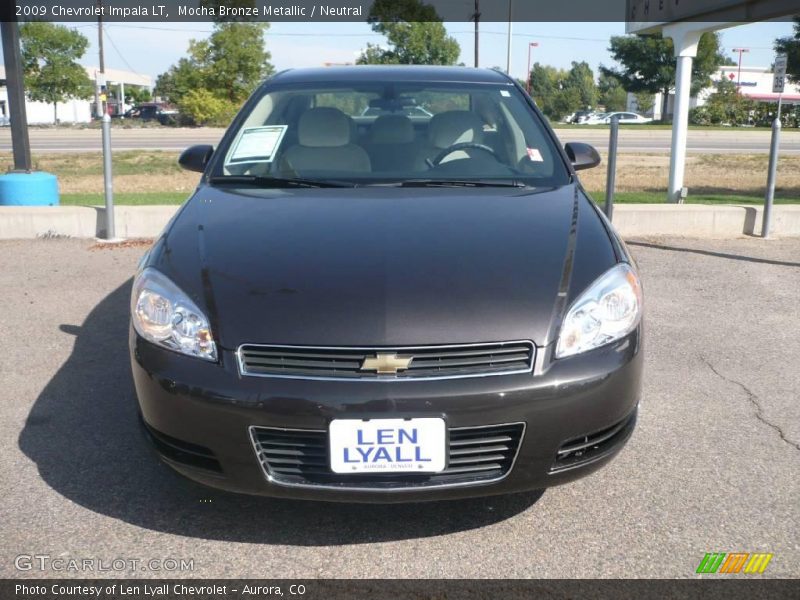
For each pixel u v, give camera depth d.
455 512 2.80
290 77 4.21
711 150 23.58
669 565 2.49
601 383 2.50
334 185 3.43
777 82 7.51
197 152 3.81
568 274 2.66
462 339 2.41
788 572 2.45
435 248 2.77
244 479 2.48
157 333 2.60
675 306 5.36
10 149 23.31
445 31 38.56
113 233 7.24
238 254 2.77
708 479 3.03
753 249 7.07
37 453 3.23
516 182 3.47
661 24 9.81
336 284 2.58
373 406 2.36
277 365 2.43
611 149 7.21
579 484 3.00
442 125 3.77
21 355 4.37
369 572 2.46
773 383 4.01
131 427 3.47
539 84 89.31
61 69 53.66
